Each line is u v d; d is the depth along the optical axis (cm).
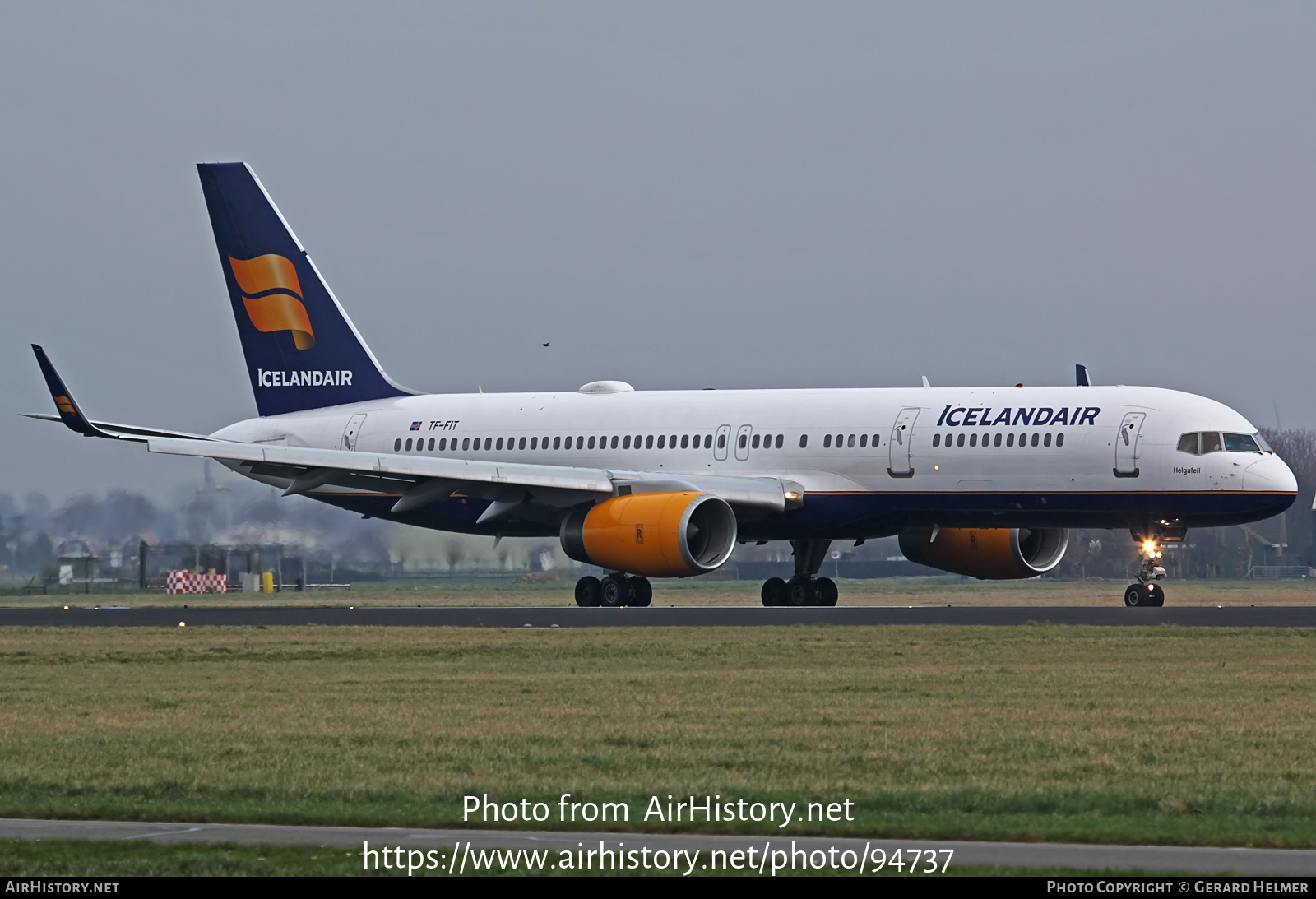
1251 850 4138
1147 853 4112
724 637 9969
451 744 5841
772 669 8262
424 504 14275
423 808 4681
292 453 13600
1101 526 13288
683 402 14675
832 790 4884
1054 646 9188
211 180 16300
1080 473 12862
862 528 13862
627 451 14662
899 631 10194
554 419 15100
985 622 10931
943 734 5931
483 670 8456
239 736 6053
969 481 13225
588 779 5119
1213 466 12500
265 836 4353
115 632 11262
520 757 5547
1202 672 7838
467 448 15362
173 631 11250
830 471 13750
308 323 16188
